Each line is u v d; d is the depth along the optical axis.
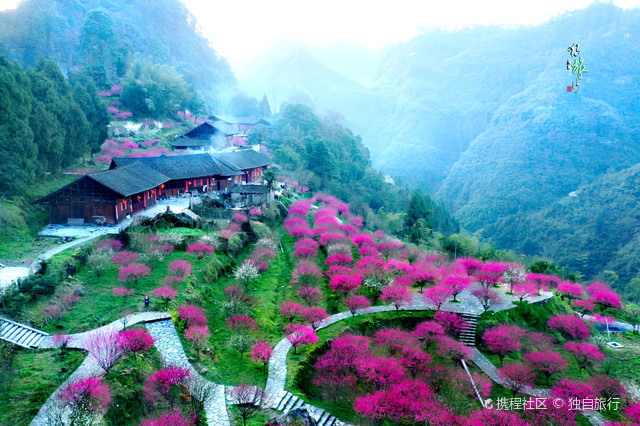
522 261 82.69
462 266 59.19
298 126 148.25
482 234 172.00
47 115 62.97
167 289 37.88
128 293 37.38
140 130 113.00
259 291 48.09
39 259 39.78
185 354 32.22
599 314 56.34
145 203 60.25
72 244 44.84
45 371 27.03
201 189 73.94
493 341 41.44
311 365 36.47
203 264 46.97
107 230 50.00
